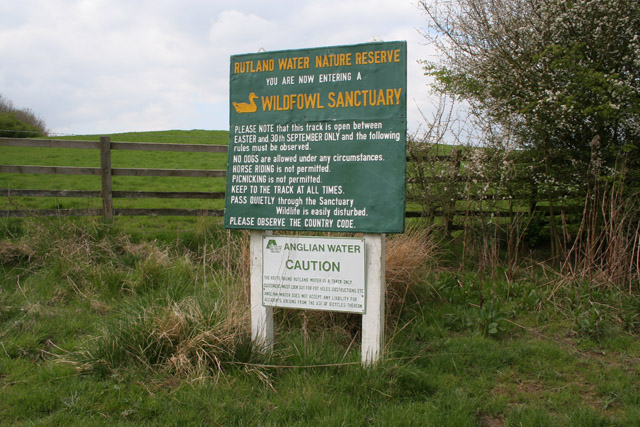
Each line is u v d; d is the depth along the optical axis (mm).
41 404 3557
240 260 5703
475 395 3742
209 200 13562
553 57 7074
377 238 4027
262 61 4328
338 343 4602
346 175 4086
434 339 4754
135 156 25438
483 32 7734
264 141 4312
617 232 5938
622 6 6676
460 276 6453
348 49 4105
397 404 3572
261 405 3568
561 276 5965
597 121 6824
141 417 3430
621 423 3377
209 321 4270
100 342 4199
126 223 9023
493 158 7035
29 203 11117
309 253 4156
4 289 5789
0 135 38375
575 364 4328
